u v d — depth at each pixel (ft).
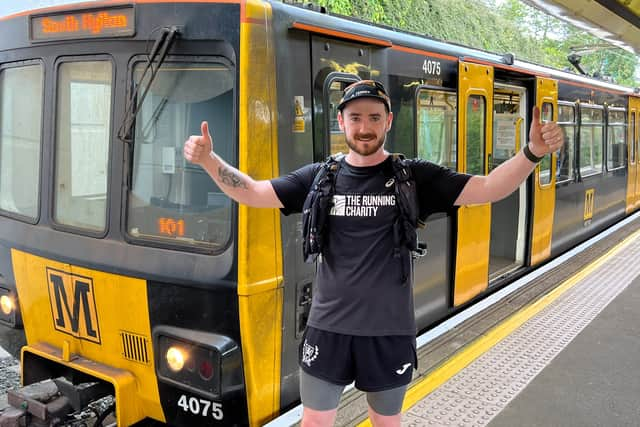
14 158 13.30
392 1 49.83
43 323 12.74
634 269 21.93
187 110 10.68
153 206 11.05
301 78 11.28
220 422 10.63
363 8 44.55
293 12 11.15
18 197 13.26
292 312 11.30
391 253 7.68
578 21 31.78
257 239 10.38
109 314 11.53
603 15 30.99
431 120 16.42
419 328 16.34
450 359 14.02
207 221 10.64
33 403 11.25
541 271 21.90
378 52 13.64
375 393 8.08
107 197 11.42
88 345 11.95
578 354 14.47
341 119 7.73
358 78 12.92
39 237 12.46
